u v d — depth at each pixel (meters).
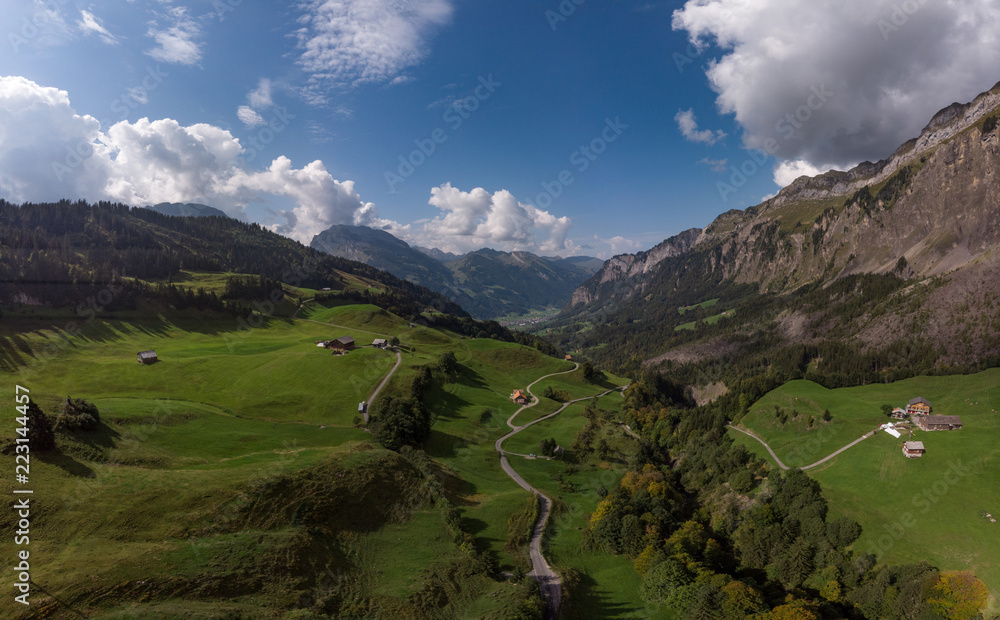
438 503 75.81
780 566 73.12
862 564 68.56
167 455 72.06
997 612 57.34
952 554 66.69
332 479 69.19
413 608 51.53
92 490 54.66
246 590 46.62
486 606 54.19
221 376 123.75
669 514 84.88
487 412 134.50
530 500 85.88
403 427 101.88
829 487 87.88
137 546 47.88
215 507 56.75
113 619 38.22
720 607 59.59
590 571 71.00
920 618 58.28
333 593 50.72
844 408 116.44
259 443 86.56
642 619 60.59
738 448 108.38
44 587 39.53
